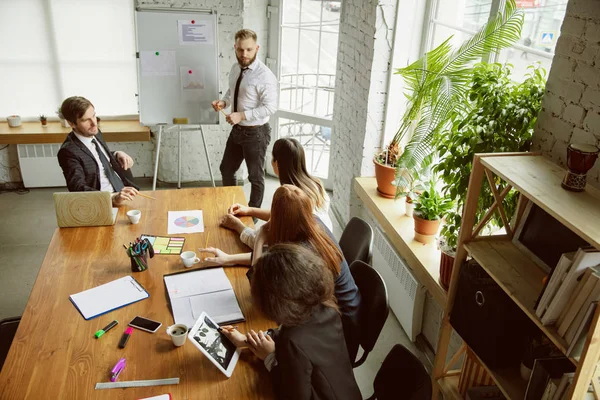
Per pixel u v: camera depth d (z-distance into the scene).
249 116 4.01
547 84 1.99
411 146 2.77
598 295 1.35
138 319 1.99
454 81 2.62
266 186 5.11
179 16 4.13
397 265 3.09
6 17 4.39
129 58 4.74
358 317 2.12
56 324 1.95
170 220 2.78
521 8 2.48
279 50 4.78
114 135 4.59
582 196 1.60
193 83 4.32
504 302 1.81
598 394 1.53
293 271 1.45
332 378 1.58
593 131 1.77
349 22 3.88
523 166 1.83
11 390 1.65
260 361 1.81
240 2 4.48
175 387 1.69
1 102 4.66
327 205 2.47
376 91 3.47
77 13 4.49
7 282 3.51
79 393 1.65
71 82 4.72
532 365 1.80
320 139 4.96
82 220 2.65
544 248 1.82
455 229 2.33
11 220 4.30
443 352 2.29
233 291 2.17
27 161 4.71
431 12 3.22
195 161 5.03
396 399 1.71
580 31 1.81
